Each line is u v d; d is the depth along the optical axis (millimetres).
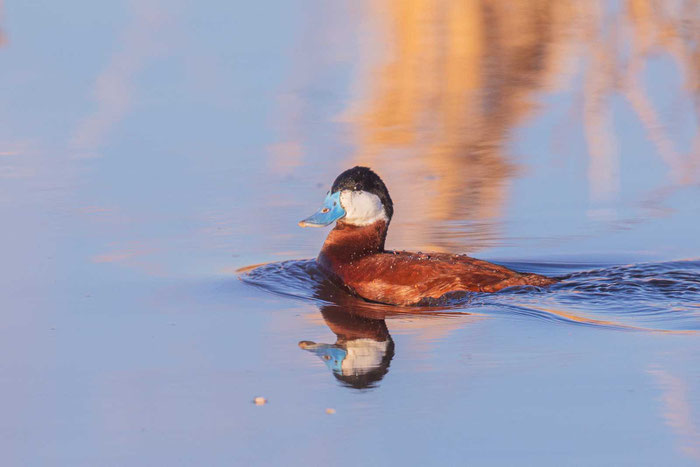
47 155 15812
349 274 10945
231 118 17828
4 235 12336
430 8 22562
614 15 22391
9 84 19672
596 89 19062
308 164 15445
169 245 12133
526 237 12391
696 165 14922
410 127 17422
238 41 22891
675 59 20281
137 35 23156
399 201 13836
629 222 12781
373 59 21531
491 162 15484
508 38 22250
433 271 10453
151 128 17203
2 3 26016
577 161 15414
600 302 9992
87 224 12797
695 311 9727
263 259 11773
